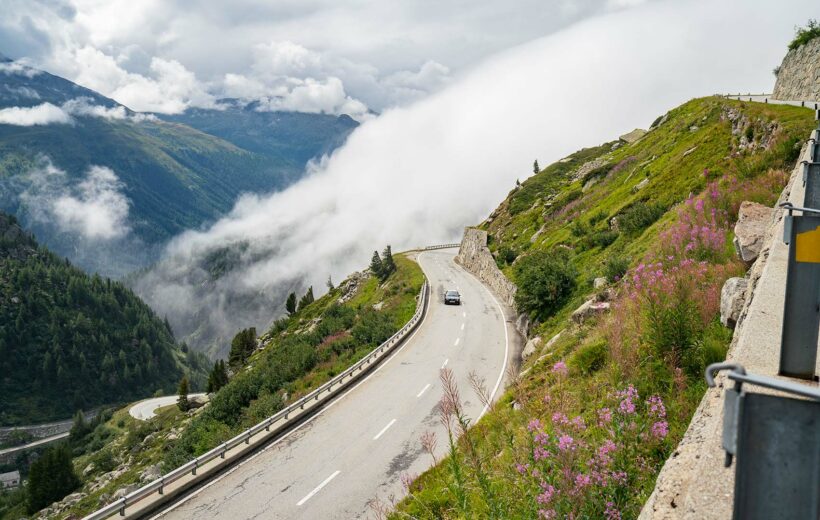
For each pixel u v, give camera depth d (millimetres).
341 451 17844
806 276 4508
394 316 46719
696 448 4531
